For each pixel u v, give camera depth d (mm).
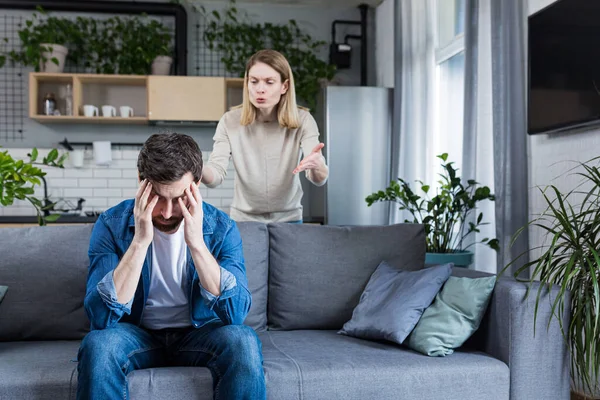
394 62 5008
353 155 5199
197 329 1906
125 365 1698
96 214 5180
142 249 1722
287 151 2666
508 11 3078
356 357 1963
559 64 2760
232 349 1714
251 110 2582
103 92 5625
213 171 2477
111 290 1713
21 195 2365
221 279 1794
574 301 2004
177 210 1767
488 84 3375
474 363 1943
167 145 1670
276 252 2498
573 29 2654
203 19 5867
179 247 1857
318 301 2441
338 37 6035
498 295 2045
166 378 1750
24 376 1755
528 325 1969
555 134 2922
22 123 5566
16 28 5594
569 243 2104
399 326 2109
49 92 5523
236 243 1983
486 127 3379
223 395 1688
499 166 3098
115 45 5676
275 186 2684
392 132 5246
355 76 6047
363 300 2348
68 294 2260
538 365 1969
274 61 2475
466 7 3510
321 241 2518
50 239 2307
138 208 1703
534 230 3043
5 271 2234
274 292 2469
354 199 5191
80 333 2264
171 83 5305
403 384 1864
